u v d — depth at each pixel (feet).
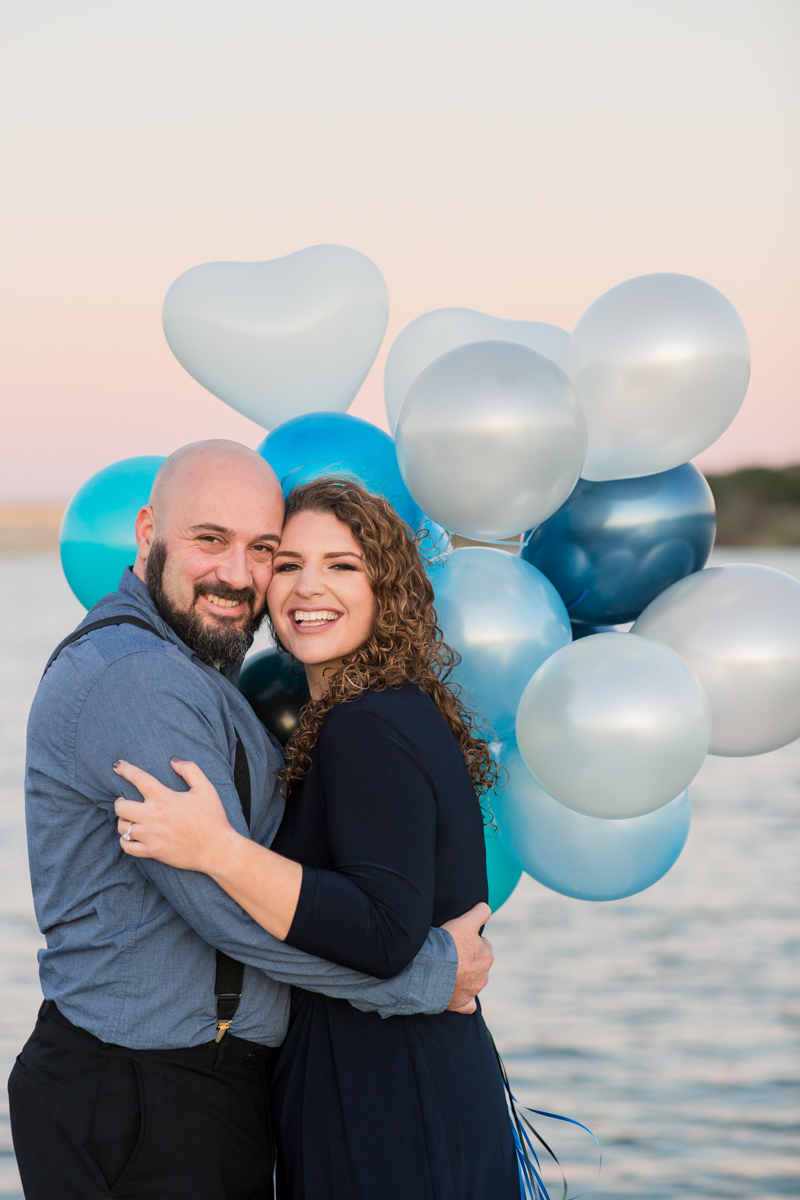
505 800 7.60
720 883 28.81
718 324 7.32
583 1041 19.79
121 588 6.75
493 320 8.81
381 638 6.46
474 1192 5.79
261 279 8.61
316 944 5.53
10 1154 16.14
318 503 6.59
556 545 7.84
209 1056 6.05
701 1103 17.58
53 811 6.17
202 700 6.02
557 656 6.88
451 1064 5.96
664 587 7.94
